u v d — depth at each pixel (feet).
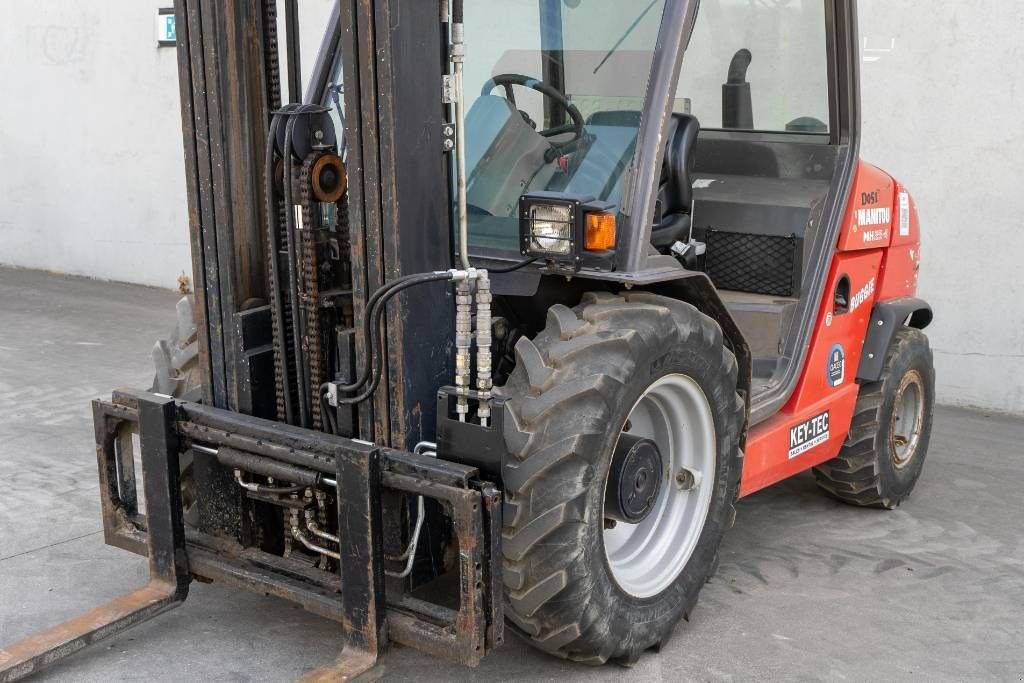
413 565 9.42
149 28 26.94
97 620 9.71
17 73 29.68
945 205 18.89
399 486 8.63
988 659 10.47
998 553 13.16
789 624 11.11
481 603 8.49
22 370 19.99
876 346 13.87
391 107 8.55
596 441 8.81
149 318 24.81
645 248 9.42
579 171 9.89
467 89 10.41
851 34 12.62
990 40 17.99
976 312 18.97
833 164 13.05
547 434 8.77
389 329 9.00
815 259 12.67
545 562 8.83
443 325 9.30
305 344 9.61
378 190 8.78
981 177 18.48
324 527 9.64
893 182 14.39
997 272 18.63
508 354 10.25
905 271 14.87
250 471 9.68
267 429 9.33
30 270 30.89
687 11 9.62
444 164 9.10
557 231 8.87
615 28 9.87
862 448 13.92
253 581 9.65
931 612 11.49
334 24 11.05
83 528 12.91
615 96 9.87
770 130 13.51
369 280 9.04
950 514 14.51
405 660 10.09
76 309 25.62
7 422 16.89
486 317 8.48
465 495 8.30
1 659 9.16
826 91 12.92
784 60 13.15
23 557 12.07
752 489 11.81
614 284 10.11
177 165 27.37
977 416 18.92
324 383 9.59
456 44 8.64
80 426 16.78
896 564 12.76
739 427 10.73
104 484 10.45
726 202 13.00
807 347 12.43
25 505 13.56
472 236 9.95
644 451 9.57
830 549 13.20
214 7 9.34
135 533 10.39
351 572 8.84
